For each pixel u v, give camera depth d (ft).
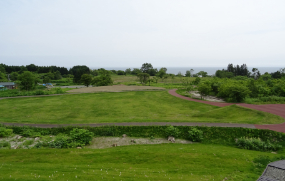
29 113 104.37
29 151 54.90
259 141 62.08
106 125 76.89
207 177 39.88
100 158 51.08
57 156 51.98
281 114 89.35
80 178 36.37
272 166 44.42
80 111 109.29
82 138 66.03
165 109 115.44
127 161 49.39
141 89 211.41
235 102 133.39
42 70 532.73
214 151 56.03
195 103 133.59
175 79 418.10
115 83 327.67
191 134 70.08
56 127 76.69
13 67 533.14
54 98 152.25
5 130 72.33
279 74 338.95
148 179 37.76
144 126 76.64
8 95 159.22
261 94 147.84
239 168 44.86
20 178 34.35
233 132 70.64
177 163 48.06
